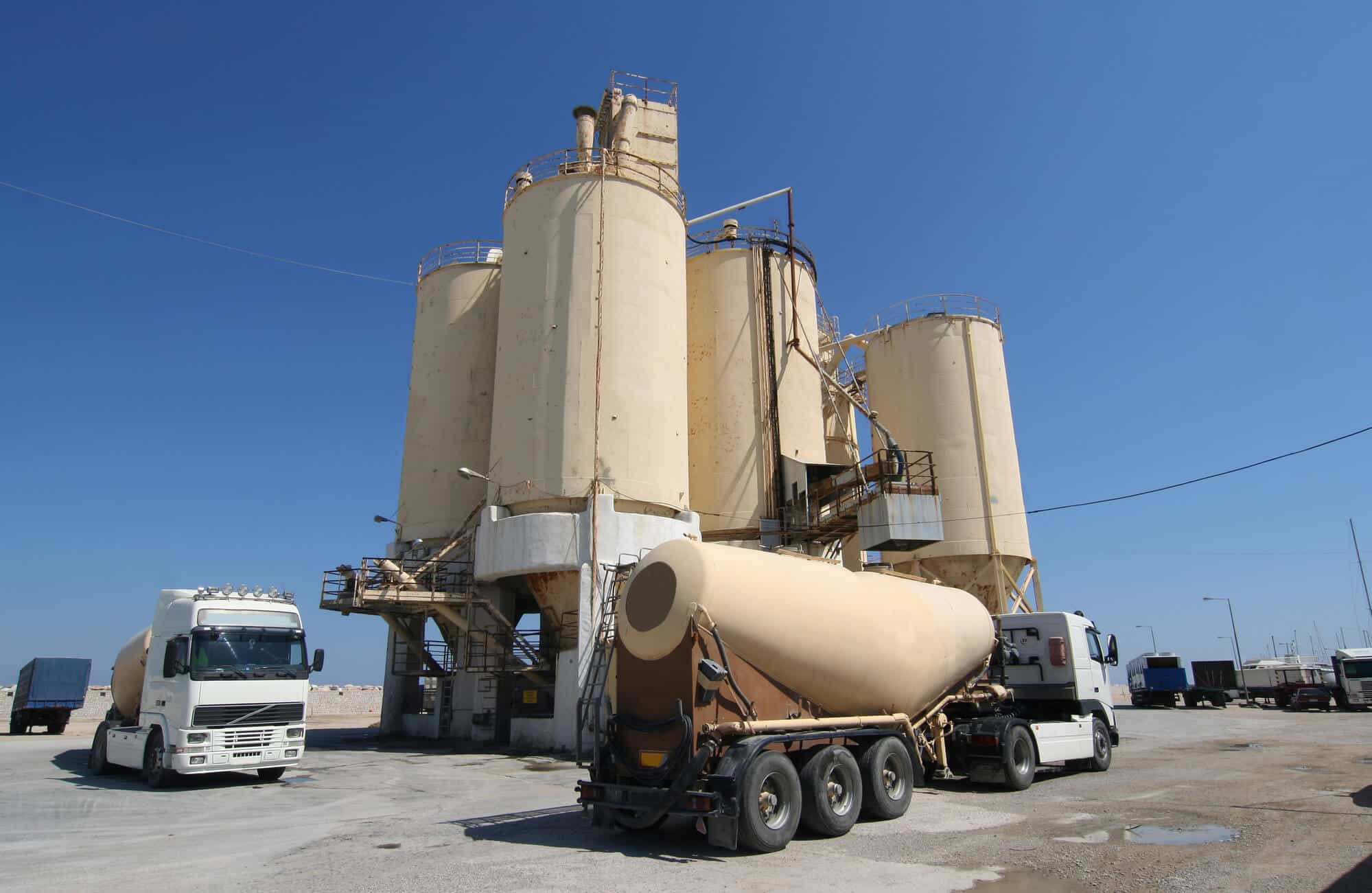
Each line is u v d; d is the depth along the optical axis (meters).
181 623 17.67
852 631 12.76
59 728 38.28
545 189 29.91
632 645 11.37
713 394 34.75
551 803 14.65
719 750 10.51
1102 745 18.30
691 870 9.14
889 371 41.69
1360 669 45.50
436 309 36.78
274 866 9.59
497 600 28.38
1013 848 10.16
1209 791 14.73
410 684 34.59
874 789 12.09
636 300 28.97
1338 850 9.76
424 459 34.78
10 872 9.37
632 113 37.75
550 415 27.38
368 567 27.50
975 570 37.72
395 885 8.57
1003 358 41.62
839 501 30.34
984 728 15.42
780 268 37.00
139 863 9.78
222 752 16.72
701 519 33.31
